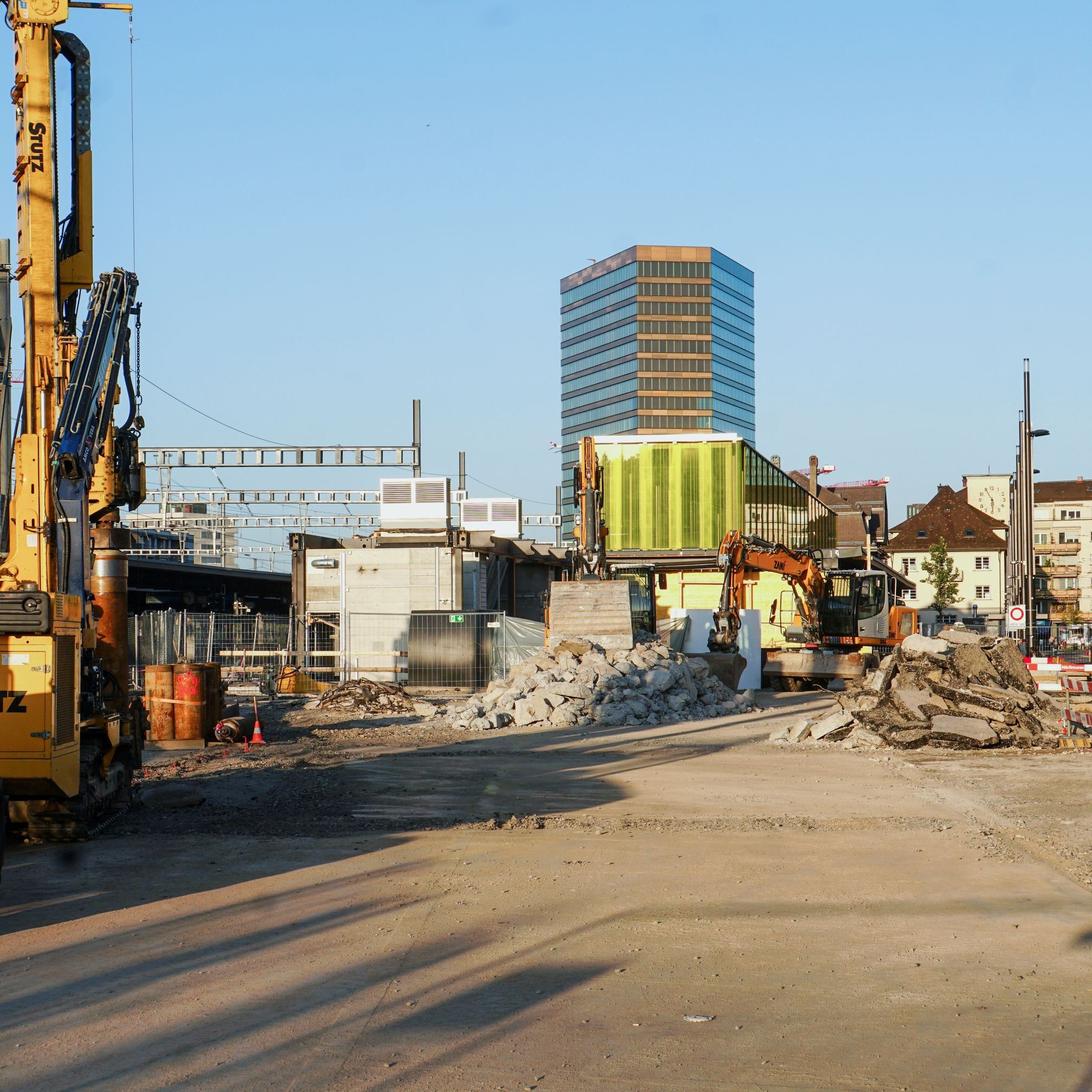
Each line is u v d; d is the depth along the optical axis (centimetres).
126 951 779
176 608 6269
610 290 18925
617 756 2009
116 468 1484
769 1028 626
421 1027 626
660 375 18350
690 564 4631
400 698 2961
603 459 4972
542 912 888
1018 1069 566
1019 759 1933
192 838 1213
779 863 1074
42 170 1323
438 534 4306
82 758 1240
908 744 2089
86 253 1398
